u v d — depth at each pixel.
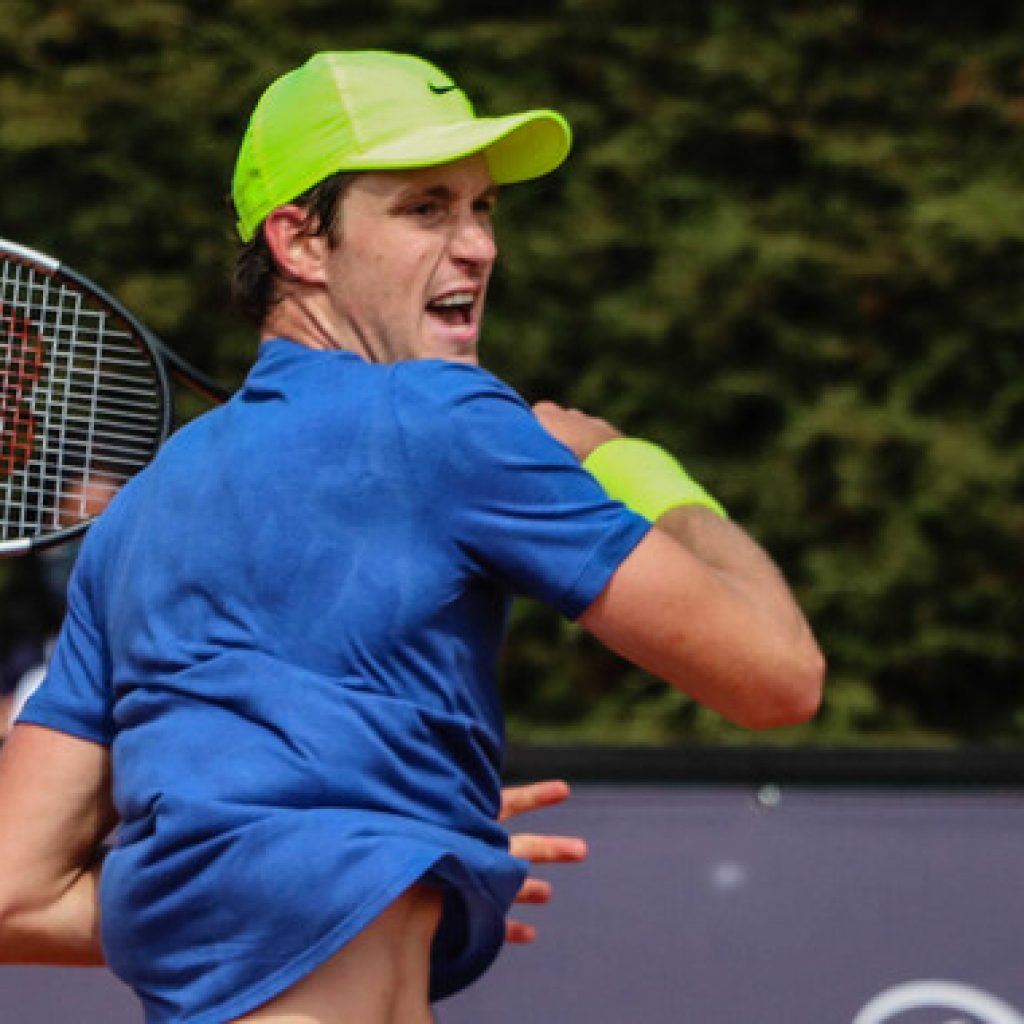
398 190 7.21
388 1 26.94
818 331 26.34
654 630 6.69
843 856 11.16
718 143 26.62
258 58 26.80
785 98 26.36
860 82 26.53
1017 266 25.97
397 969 6.55
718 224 26.20
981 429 26.14
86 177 27.03
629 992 10.94
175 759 6.63
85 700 7.44
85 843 7.50
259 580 6.67
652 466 7.45
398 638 6.58
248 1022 6.41
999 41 26.77
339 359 7.04
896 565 25.83
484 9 27.30
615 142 26.38
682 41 26.69
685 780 11.48
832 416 25.75
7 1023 10.92
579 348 26.61
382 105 7.25
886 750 11.52
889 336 26.42
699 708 25.67
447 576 6.63
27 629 23.06
